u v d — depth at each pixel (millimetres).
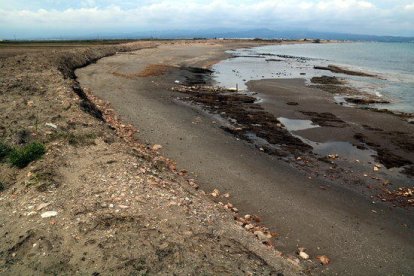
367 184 13102
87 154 10789
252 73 40938
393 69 49031
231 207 10727
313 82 34844
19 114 13828
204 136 17266
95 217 7402
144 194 8641
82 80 29312
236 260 6852
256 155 15352
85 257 6293
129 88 27344
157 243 6770
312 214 10758
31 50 44250
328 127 19750
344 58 68125
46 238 6793
